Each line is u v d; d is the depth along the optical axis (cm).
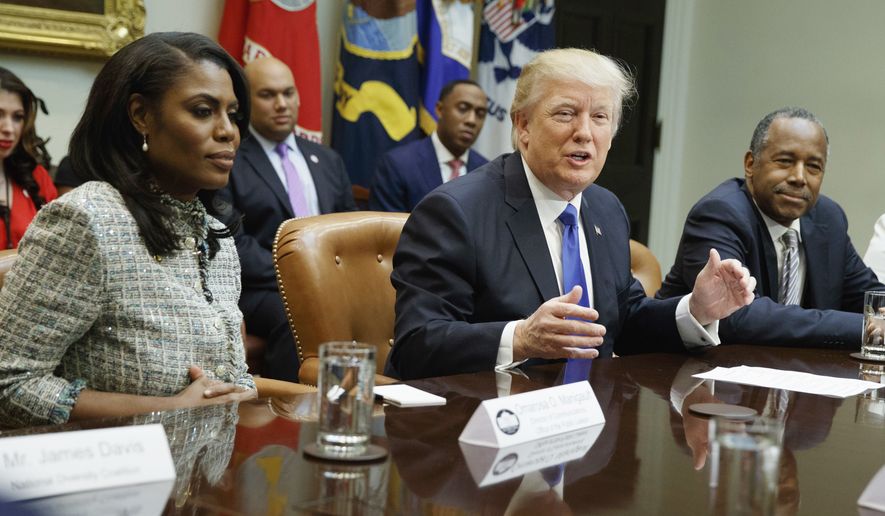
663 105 632
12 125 338
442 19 484
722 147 622
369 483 98
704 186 632
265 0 438
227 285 179
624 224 237
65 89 412
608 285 221
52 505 86
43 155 359
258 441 113
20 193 348
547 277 208
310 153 416
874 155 550
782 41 591
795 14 584
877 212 550
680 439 123
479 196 210
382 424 124
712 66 625
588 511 92
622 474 105
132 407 154
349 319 231
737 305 205
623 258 230
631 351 228
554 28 545
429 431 121
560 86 208
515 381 163
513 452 113
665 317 215
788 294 274
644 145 628
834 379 178
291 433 117
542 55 215
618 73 212
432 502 93
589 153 208
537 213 213
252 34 437
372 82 467
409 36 472
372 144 469
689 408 143
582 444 118
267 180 387
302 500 91
